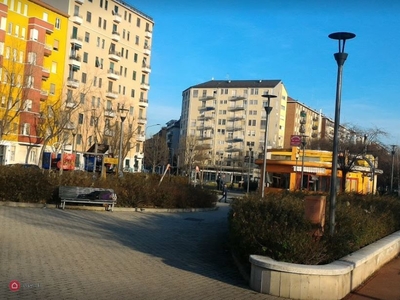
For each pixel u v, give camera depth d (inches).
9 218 544.1
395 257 453.4
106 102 2770.7
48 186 709.9
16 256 340.8
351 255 331.3
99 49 2731.3
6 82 1770.4
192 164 3105.3
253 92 4188.0
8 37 2038.6
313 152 1412.4
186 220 714.2
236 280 326.6
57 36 2396.7
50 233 464.4
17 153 2054.6
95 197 715.4
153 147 3319.4
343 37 351.3
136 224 608.4
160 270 343.3
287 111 4394.7
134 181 827.4
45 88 2332.7
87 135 2263.8
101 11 2728.8
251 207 406.6
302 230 312.7
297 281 275.9
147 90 3159.5
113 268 334.0
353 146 1560.0
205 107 4379.9
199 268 363.6
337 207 406.0
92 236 473.7
